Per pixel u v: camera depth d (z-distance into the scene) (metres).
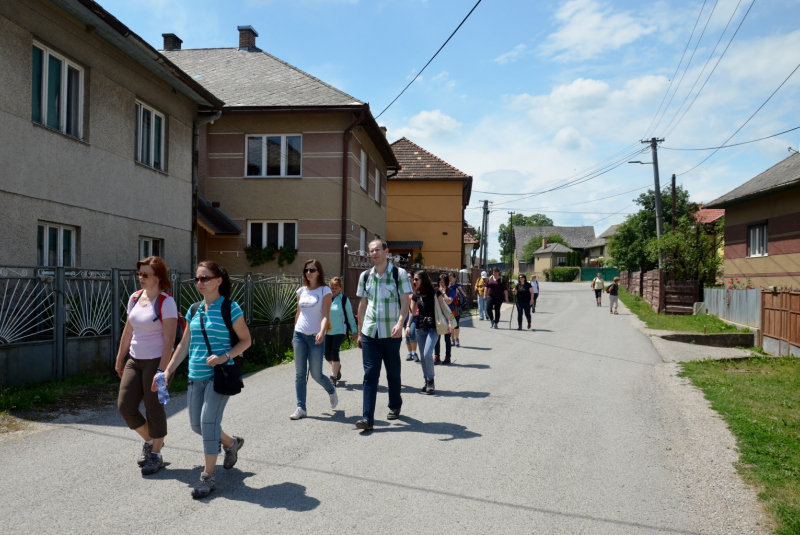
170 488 4.47
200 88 13.43
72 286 8.15
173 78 12.58
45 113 9.59
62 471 4.80
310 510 4.10
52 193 9.60
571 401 7.71
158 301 4.78
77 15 9.75
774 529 3.90
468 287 28.38
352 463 5.11
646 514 4.12
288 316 12.51
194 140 14.46
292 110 18.16
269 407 7.17
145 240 12.67
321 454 5.35
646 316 23.20
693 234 25.92
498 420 6.65
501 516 4.05
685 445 5.79
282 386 8.46
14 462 5.00
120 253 11.47
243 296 10.88
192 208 14.38
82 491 4.38
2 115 8.54
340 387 8.52
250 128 18.88
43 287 7.78
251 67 21.55
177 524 3.84
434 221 32.19
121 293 9.02
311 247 18.67
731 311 19.88
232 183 18.91
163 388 4.54
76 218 10.19
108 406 6.99
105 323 8.70
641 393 8.35
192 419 4.55
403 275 6.45
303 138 18.75
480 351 12.55
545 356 11.88
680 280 24.70
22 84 8.92
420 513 4.07
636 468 5.09
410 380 9.13
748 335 16.53
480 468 5.02
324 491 4.45
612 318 22.62
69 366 8.09
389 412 6.68
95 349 8.50
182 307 9.81
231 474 4.80
